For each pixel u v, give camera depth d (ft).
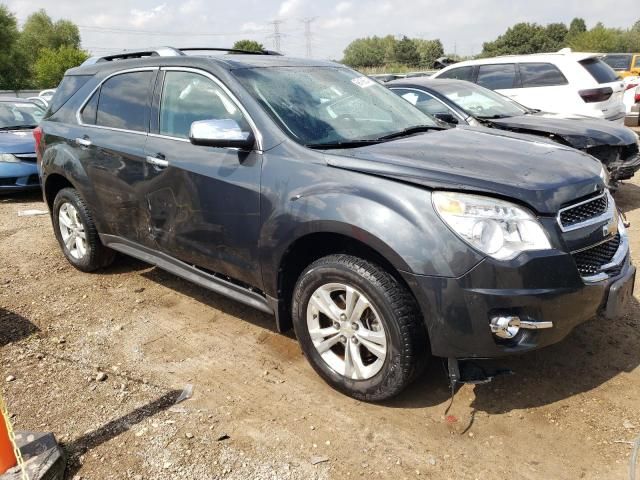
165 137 12.76
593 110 27.04
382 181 9.26
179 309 14.19
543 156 10.24
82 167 14.96
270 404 10.13
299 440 9.16
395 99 13.92
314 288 10.09
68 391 10.67
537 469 8.40
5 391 10.68
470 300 8.47
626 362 11.05
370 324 9.70
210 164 11.50
